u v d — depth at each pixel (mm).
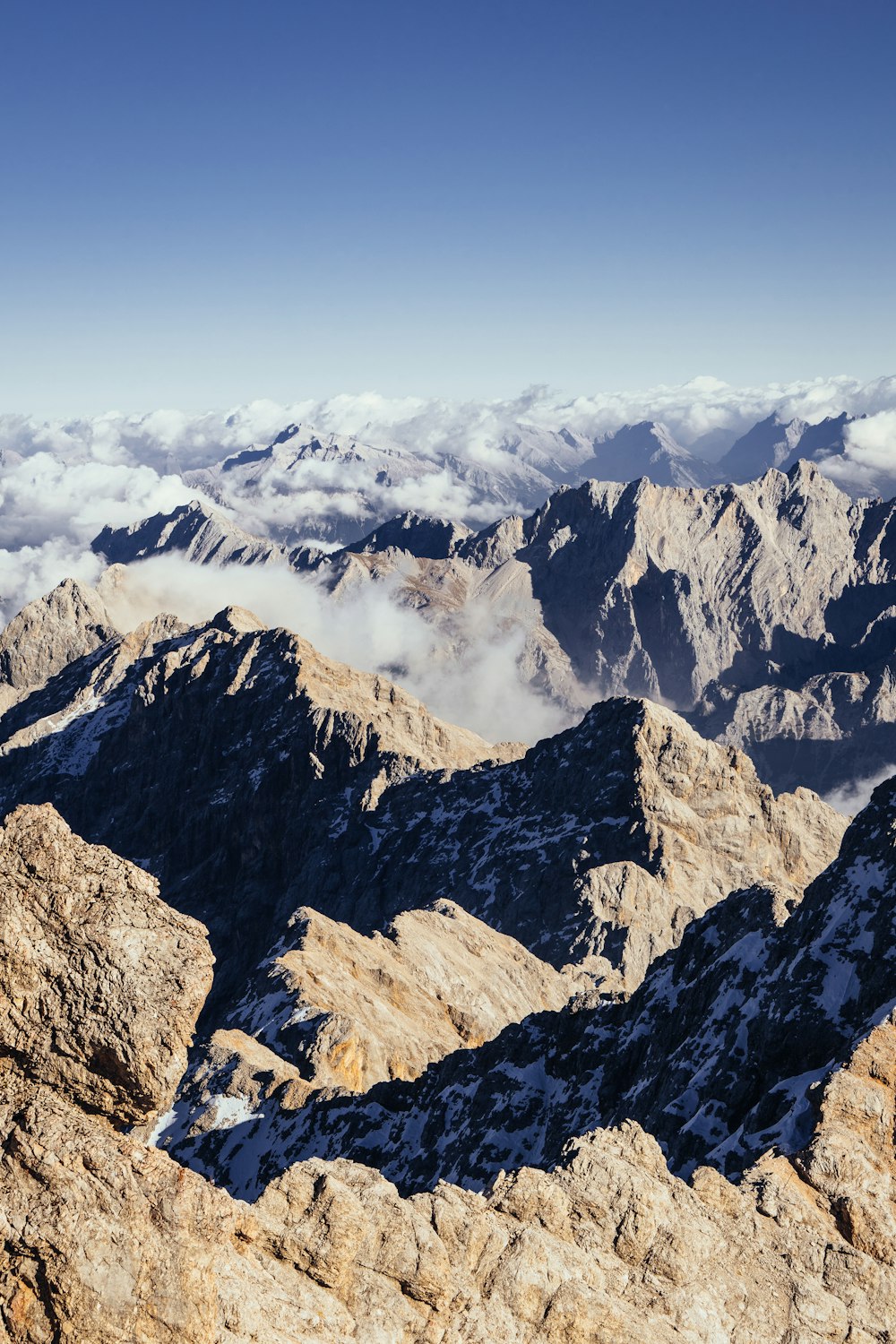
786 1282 51312
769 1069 92375
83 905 33250
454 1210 44688
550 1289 44250
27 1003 32406
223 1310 34469
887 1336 50906
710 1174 55688
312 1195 41406
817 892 107375
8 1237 29984
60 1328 29719
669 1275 48250
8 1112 31703
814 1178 59438
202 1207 32906
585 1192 49719
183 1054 33094
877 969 93375
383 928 199125
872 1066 73875
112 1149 31812
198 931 34438
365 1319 39562
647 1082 105688
